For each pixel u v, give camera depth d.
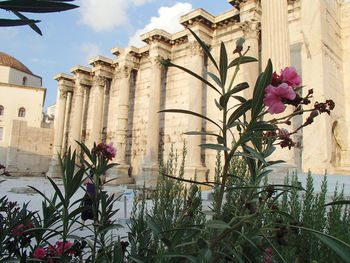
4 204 3.39
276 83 1.53
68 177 2.10
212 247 1.59
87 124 31.19
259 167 2.08
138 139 24.61
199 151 17.97
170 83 22.52
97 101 27.36
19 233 2.63
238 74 17.64
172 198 2.98
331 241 1.21
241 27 16.05
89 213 2.43
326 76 14.28
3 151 38.53
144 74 25.17
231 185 2.56
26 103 40.53
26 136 35.41
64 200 2.12
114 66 27.88
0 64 46.03
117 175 22.72
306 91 14.38
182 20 19.06
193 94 18.34
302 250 2.35
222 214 2.19
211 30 19.45
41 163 35.88
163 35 21.41
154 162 20.73
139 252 2.32
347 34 16.97
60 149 32.94
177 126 21.33
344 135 15.60
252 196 2.00
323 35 14.57
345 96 16.34
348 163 15.17
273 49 10.87
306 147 13.86
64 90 33.91
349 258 1.12
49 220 2.70
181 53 21.97
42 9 1.41
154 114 21.20
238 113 1.65
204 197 8.59
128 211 10.36
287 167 9.34
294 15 15.77
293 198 3.09
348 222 2.83
